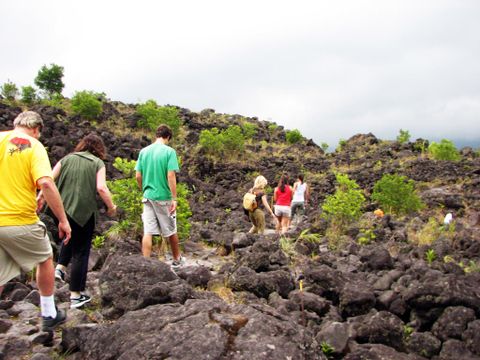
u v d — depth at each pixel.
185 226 8.91
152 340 3.18
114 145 17.20
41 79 26.44
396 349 4.45
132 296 4.37
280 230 11.20
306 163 24.97
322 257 7.29
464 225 12.46
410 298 4.96
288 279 5.74
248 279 5.62
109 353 3.31
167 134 6.23
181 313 3.50
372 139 30.36
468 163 22.45
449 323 4.55
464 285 4.91
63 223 3.61
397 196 14.59
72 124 18.84
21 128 3.63
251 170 22.61
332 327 4.34
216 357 2.98
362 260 7.40
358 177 21.42
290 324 3.42
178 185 9.17
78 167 4.58
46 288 3.85
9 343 3.71
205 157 21.72
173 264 6.37
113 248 7.40
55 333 4.11
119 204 8.48
